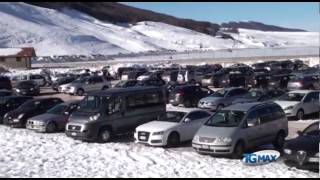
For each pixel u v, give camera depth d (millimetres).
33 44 160500
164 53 159500
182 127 19625
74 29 192875
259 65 66062
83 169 15320
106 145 20078
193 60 109375
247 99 28906
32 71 77562
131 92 21859
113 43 189375
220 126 17469
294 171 14797
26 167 15695
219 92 30422
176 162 16312
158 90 22812
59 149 19156
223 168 15281
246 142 17141
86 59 131750
